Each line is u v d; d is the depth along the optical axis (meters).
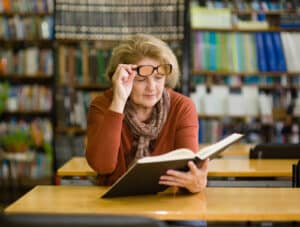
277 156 3.62
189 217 1.84
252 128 5.70
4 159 5.78
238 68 5.62
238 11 5.67
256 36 5.65
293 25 5.63
